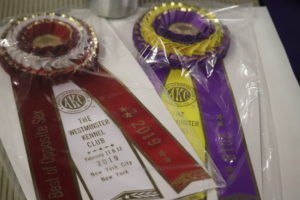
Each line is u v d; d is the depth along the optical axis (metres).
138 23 0.44
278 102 0.40
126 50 0.42
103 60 0.41
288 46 0.50
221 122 0.37
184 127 0.36
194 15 0.45
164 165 0.33
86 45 0.40
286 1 0.55
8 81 0.37
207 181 0.32
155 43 0.41
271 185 0.33
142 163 0.33
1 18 0.44
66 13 0.45
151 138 0.35
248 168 0.34
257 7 0.51
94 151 0.33
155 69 0.41
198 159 0.34
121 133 0.35
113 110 0.36
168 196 0.31
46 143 0.33
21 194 0.30
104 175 0.32
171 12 0.45
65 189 0.30
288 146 0.36
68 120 0.35
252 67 0.42
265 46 0.45
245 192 0.32
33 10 0.46
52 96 0.37
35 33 0.41
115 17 0.45
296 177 0.34
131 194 0.31
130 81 0.39
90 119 0.35
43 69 0.37
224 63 0.42
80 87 0.38
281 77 0.42
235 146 0.35
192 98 0.38
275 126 0.37
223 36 0.43
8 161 0.32
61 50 0.39
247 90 0.40
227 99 0.39
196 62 0.41
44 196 0.30
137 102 0.37
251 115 0.38
